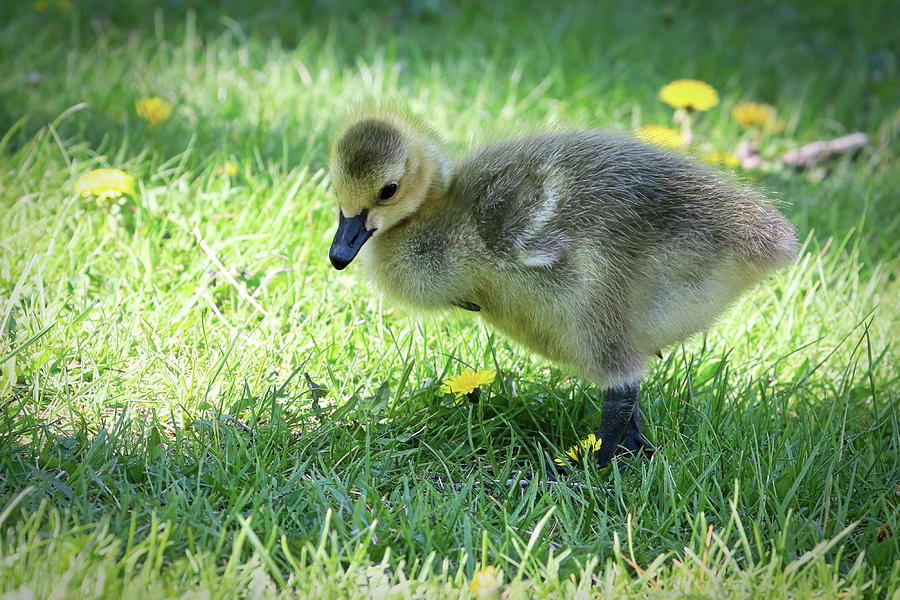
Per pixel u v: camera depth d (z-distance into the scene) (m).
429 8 15.30
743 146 11.98
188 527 5.25
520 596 4.99
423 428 6.66
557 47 14.10
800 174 11.70
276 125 11.01
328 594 4.85
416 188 6.49
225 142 10.02
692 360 7.28
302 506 5.59
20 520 5.13
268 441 6.18
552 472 6.51
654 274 6.22
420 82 12.48
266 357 7.05
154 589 4.73
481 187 6.43
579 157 6.41
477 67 13.44
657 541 5.71
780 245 6.43
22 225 8.06
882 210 10.70
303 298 7.86
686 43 15.13
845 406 7.04
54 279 7.66
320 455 6.08
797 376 7.62
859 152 12.16
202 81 11.99
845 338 7.54
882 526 5.79
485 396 7.02
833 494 6.18
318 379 7.06
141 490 5.68
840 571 5.59
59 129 10.15
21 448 5.78
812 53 15.44
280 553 5.27
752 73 14.30
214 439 6.17
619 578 5.16
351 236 6.34
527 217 6.14
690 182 6.39
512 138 6.95
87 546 4.93
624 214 6.18
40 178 8.92
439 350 7.56
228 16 14.31
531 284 6.16
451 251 6.34
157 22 13.27
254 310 7.66
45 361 6.62
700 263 6.25
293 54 13.04
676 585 5.21
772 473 6.18
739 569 5.38
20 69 11.68
